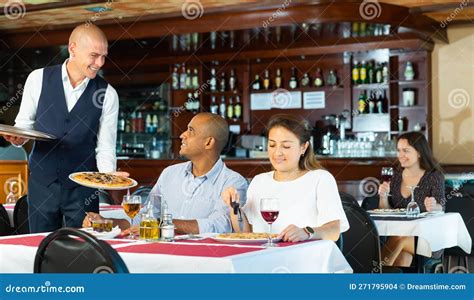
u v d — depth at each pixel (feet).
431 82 30.78
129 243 9.23
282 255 8.36
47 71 13.62
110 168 13.73
